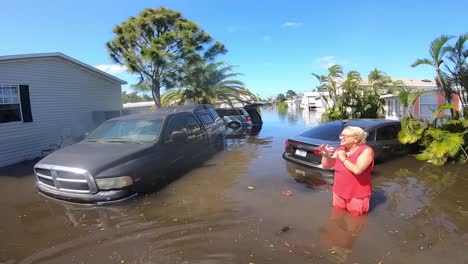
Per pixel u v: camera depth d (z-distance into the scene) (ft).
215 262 11.81
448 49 31.53
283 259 11.87
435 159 25.93
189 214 16.30
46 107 40.42
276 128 58.90
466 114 30.96
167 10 76.95
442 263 11.48
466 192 18.94
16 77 36.42
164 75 66.80
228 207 17.15
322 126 27.53
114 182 17.20
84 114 47.39
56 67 42.14
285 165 26.37
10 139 35.04
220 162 27.96
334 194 16.46
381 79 79.56
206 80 69.97
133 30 75.25
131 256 12.44
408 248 12.52
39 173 18.53
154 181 19.86
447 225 14.48
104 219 15.80
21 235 14.58
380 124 27.25
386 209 16.35
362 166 14.83
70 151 19.72
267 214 16.08
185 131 25.71
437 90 34.78
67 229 14.92
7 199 20.03
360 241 13.10
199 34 73.51
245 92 74.33
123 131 22.85
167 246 13.10
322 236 13.58
